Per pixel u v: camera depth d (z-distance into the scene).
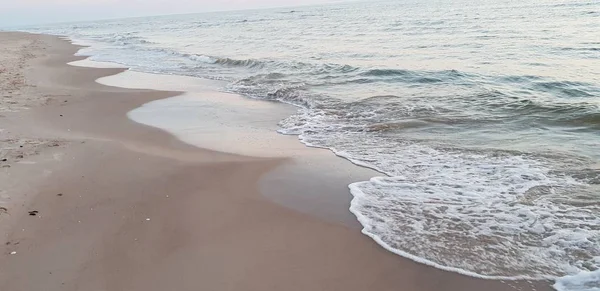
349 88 11.57
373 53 18.34
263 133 8.12
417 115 8.62
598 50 14.89
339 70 14.08
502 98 9.38
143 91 12.39
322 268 3.76
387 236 4.26
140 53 24.45
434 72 12.76
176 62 19.52
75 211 4.76
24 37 45.09
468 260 3.84
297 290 3.47
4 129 7.92
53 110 9.80
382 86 11.59
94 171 5.91
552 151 6.25
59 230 4.36
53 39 41.62
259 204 5.03
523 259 3.82
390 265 3.79
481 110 8.69
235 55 20.33
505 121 7.88
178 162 6.37
